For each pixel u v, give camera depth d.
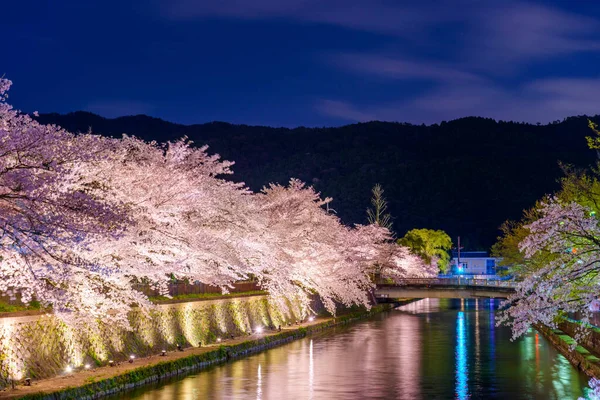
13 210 17.86
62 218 17.88
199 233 30.98
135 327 32.84
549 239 20.64
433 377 33.78
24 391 22.58
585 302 19.72
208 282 34.62
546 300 20.06
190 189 30.38
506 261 68.50
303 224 55.16
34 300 25.89
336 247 64.56
